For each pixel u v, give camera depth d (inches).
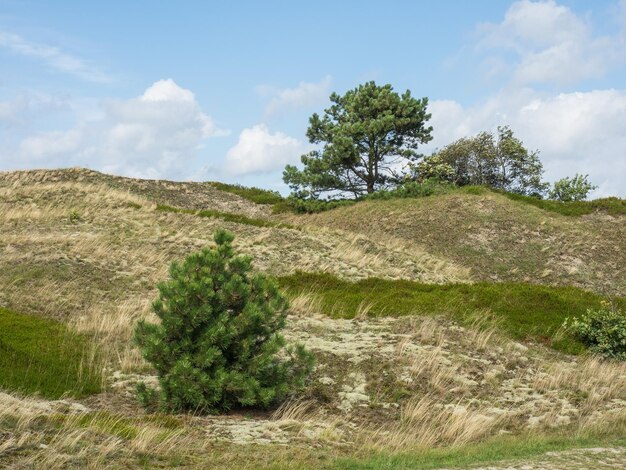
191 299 440.1
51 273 725.9
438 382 506.9
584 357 641.6
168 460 305.6
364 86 1795.0
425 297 774.5
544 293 802.2
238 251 940.6
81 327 583.5
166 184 1856.5
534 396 508.4
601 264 1168.8
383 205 1547.7
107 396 453.7
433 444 399.9
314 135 1787.6
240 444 348.2
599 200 1501.0
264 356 440.1
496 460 342.3
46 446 293.3
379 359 538.0
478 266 1178.0
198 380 421.4
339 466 320.8
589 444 389.1
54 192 1304.1
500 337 645.9
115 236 946.7
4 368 461.1
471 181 2039.9
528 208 1466.5
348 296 768.9
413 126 1764.3
